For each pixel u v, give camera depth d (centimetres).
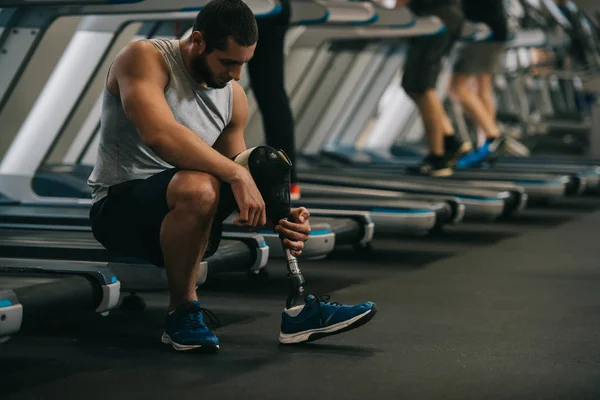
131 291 361
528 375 280
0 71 520
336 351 308
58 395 252
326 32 762
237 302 400
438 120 778
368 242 520
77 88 564
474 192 636
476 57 874
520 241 618
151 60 300
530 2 1170
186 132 293
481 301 406
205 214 294
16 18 511
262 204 293
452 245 598
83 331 336
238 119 326
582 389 265
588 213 793
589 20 1113
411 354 306
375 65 959
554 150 1365
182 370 280
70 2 410
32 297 272
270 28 498
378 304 396
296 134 907
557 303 404
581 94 1319
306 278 465
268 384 266
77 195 585
